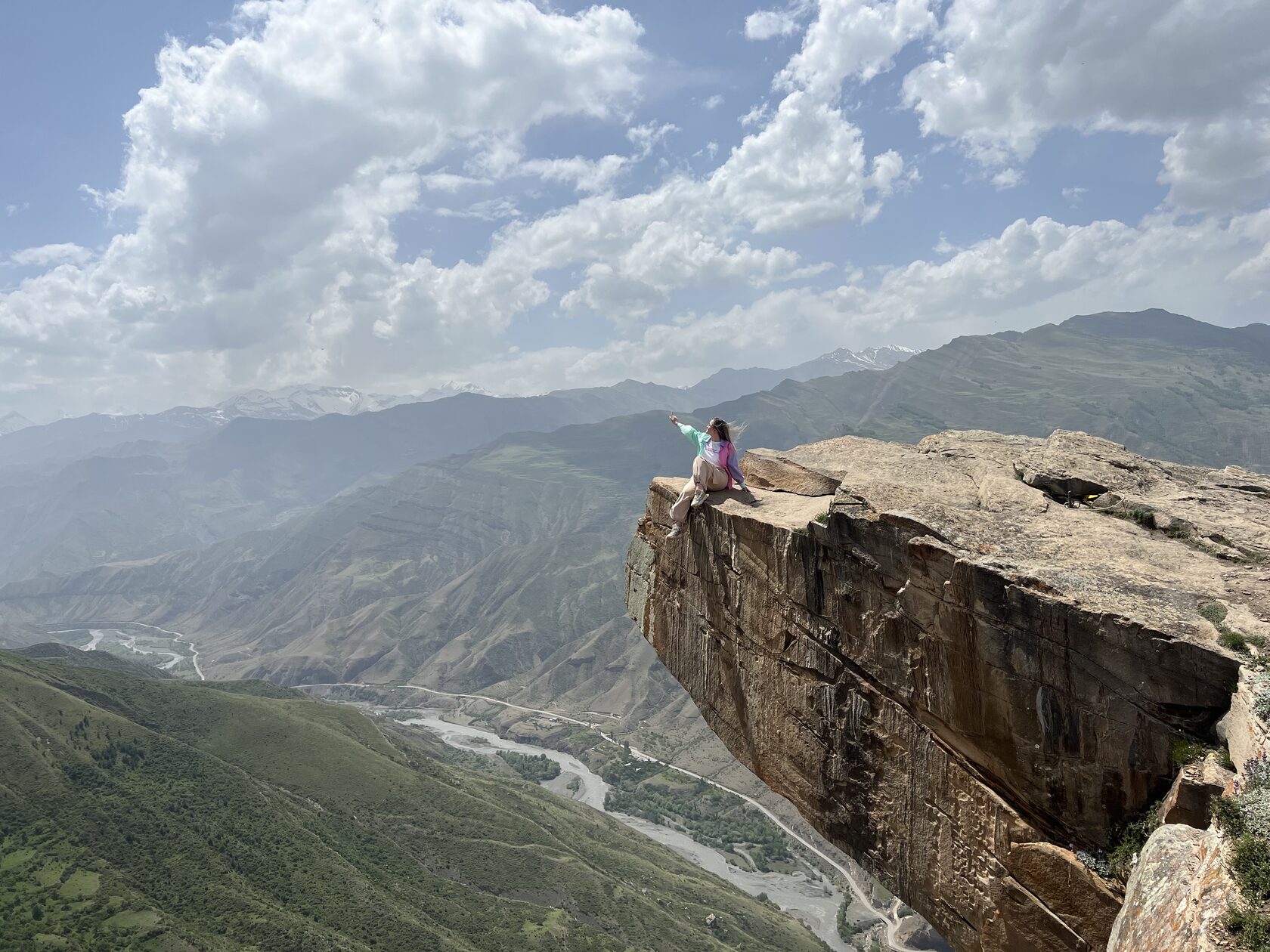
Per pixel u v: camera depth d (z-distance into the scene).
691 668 19.25
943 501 14.51
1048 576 11.58
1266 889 7.47
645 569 21.19
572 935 132.38
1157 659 10.41
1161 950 8.13
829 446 19.83
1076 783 11.22
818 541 14.88
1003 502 14.68
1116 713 10.77
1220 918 7.64
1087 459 16.58
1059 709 11.30
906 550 13.30
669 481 20.78
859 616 14.20
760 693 16.78
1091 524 13.73
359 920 126.50
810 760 15.52
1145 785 10.56
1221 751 9.82
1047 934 11.48
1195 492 15.14
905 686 13.45
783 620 15.91
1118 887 10.59
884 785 14.11
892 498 14.42
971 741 12.45
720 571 17.83
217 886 128.88
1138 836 10.54
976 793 12.49
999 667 11.95
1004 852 12.07
